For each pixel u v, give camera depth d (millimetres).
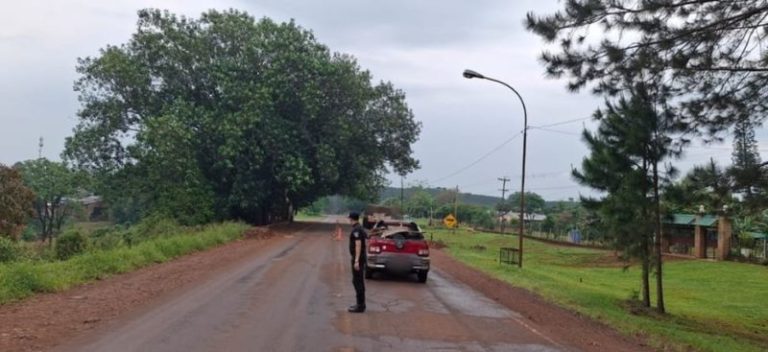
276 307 11867
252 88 49094
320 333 9492
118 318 10188
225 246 29547
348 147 54875
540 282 20500
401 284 17266
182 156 46875
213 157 50312
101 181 51906
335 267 20844
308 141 52625
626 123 16875
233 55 53219
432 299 14312
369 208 50312
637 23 11477
